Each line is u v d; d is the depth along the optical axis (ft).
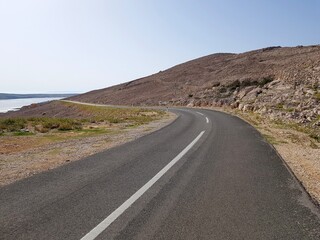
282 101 104.32
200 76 329.52
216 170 25.26
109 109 207.72
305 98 100.01
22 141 49.73
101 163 28.73
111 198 18.39
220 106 161.68
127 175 23.99
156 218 15.21
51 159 32.32
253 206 16.76
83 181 22.34
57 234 13.52
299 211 15.99
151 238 13.01
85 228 14.11
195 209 16.39
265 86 156.56
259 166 26.66
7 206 17.19
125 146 39.19
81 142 45.80
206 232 13.56
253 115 92.38
